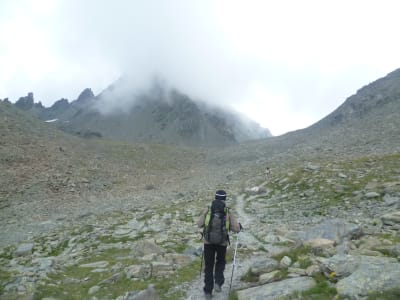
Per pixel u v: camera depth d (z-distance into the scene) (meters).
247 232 23.11
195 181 71.94
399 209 23.47
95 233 26.48
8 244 27.09
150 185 64.19
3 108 116.69
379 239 13.49
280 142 138.62
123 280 12.69
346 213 25.31
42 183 56.12
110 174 75.19
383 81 163.00
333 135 101.44
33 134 98.50
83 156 90.12
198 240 20.75
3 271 15.70
